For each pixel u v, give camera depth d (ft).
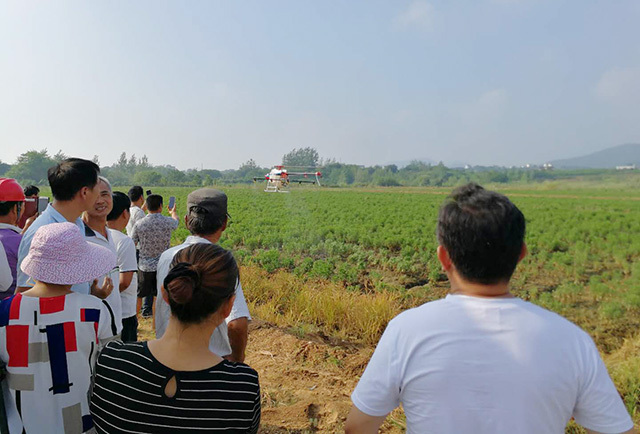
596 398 4.33
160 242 19.30
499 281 4.68
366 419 4.89
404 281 36.76
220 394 5.11
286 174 148.97
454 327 4.45
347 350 19.67
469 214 4.58
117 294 10.25
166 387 5.08
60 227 7.06
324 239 58.85
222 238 57.67
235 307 7.92
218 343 7.73
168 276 5.24
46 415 6.69
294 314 24.77
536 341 4.30
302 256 49.03
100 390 5.34
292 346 19.61
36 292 6.88
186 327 5.32
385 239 53.47
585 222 53.93
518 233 4.59
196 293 5.16
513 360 4.23
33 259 6.75
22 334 6.57
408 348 4.58
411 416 4.63
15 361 6.57
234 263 5.74
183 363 5.24
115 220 13.08
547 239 47.06
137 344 5.56
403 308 28.04
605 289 27.96
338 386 15.74
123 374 5.23
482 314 4.48
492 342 4.32
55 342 6.64
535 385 4.17
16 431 6.68
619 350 20.52
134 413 5.10
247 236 59.82
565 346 4.33
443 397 4.34
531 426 4.18
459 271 4.76
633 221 52.19
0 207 10.37
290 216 84.89
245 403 5.23
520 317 4.46
